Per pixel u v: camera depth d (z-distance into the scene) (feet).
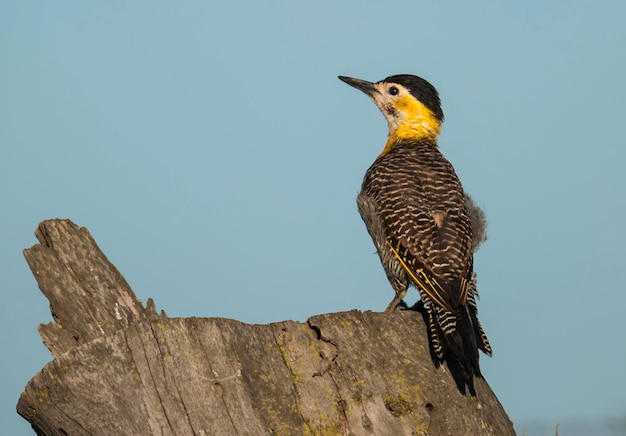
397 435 32.68
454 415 33.86
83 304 39.52
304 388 32.32
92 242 40.88
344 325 33.76
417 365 34.22
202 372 31.45
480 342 41.83
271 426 31.45
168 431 30.89
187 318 32.07
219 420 31.07
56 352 38.81
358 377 32.99
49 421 32.24
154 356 31.45
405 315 35.53
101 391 31.42
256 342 32.58
